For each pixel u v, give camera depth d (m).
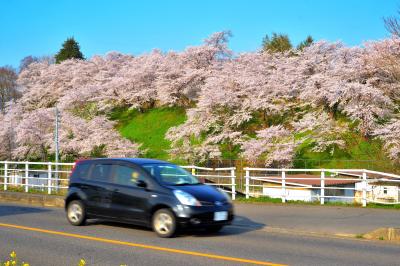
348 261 7.82
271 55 46.53
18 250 8.59
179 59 49.59
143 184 10.26
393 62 33.06
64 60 70.38
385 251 8.73
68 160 45.31
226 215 10.02
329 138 34.22
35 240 9.60
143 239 9.73
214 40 49.88
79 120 45.94
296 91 39.09
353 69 34.75
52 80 60.16
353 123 35.22
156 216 9.94
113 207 10.63
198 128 39.16
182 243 9.30
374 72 34.81
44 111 46.81
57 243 9.27
